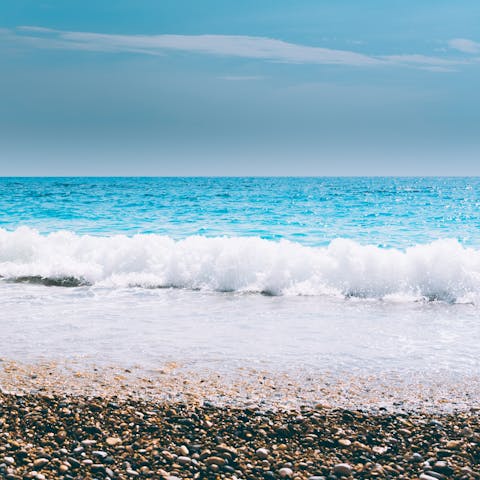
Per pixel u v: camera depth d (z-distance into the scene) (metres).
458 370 6.98
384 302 10.91
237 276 12.26
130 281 12.56
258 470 4.75
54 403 5.88
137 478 4.61
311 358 7.44
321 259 12.37
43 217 31.34
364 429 5.41
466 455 4.95
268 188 80.50
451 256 11.98
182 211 35.47
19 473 4.61
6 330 8.70
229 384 6.48
